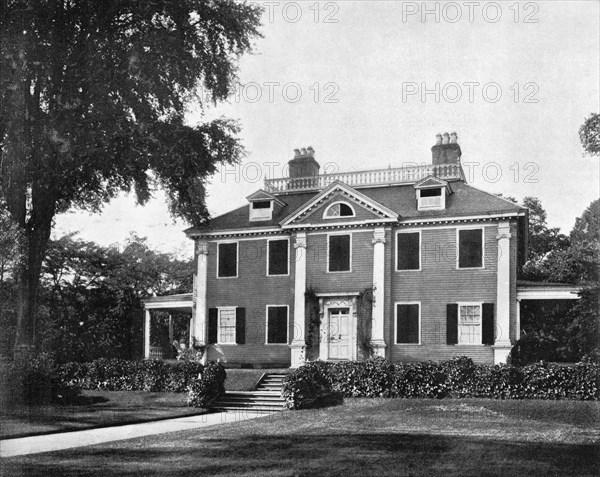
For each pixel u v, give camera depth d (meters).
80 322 35.03
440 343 27.66
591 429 15.12
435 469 10.89
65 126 23.89
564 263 31.69
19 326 23.42
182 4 26.75
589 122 23.30
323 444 13.51
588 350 25.11
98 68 24.50
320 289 29.78
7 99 23.33
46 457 12.51
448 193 29.16
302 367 22.34
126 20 26.19
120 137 25.19
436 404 19.83
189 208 30.72
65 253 35.53
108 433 16.19
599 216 29.72
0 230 22.84
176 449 13.24
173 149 26.75
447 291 27.86
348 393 22.88
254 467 11.21
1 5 23.36
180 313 42.12
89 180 26.91
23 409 19.91
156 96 26.45
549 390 20.64
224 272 31.70
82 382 26.89
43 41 24.02
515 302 27.00
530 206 37.62
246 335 30.86
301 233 30.39
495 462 11.43
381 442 13.59
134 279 37.62
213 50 28.34
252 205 32.09
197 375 25.61
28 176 24.03
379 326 28.42
